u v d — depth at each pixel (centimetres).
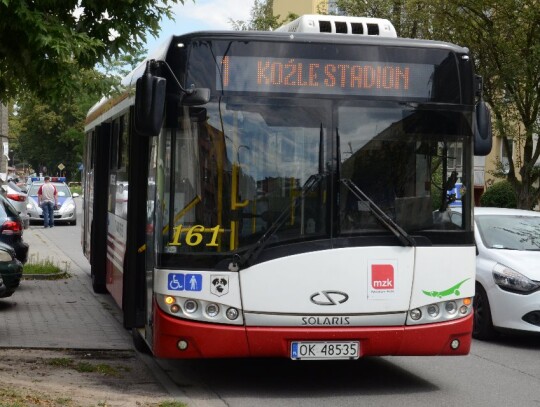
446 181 887
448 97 892
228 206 848
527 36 2439
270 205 852
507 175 2712
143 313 1001
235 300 841
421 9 2628
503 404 868
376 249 860
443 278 877
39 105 939
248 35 862
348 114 872
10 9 762
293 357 848
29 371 955
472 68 902
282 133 860
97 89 869
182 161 848
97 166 1501
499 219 1339
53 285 1777
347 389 929
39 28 770
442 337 873
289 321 847
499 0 2398
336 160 864
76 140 9444
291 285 847
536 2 2383
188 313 841
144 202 1001
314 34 874
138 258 1004
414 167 878
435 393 914
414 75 888
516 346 1209
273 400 873
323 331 850
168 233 845
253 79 861
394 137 877
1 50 821
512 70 2414
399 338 863
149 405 812
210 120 852
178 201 846
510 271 1200
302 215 855
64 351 1098
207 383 950
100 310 1454
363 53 878
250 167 852
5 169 5794
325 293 852
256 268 844
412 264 869
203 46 857
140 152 1008
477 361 1101
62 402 785
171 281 842
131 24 863
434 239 876
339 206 859
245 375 994
